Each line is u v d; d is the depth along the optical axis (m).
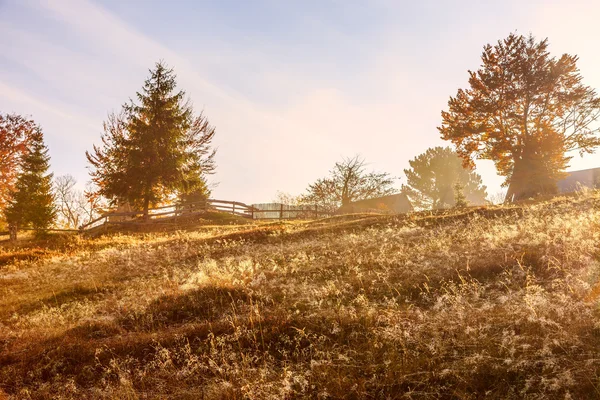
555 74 35.72
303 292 10.26
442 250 12.02
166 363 7.39
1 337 9.56
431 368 6.47
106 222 32.16
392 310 8.30
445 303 8.59
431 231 15.34
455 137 39.50
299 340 7.80
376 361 6.91
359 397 6.07
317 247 15.95
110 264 17.50
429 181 70.81
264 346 7.75
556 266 8.99
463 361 6.48
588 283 8.01
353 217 26.53
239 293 10.55
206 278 11.99
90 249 22.02
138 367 7.59
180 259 17.31
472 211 18.94
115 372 7.50
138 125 37.34
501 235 12.28
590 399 5.31
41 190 41.12
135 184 35.88
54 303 12.40
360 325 8.03
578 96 35.62
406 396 5.97
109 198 37.16
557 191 37.53
